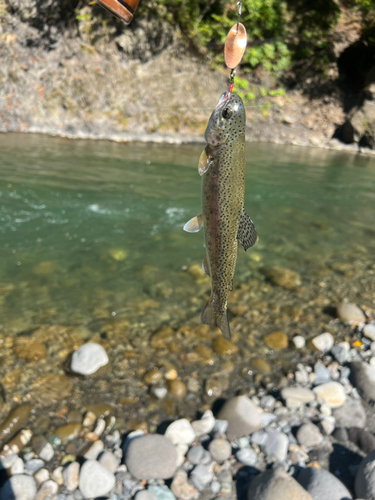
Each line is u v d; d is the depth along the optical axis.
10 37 2.38
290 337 0.85
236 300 0.96
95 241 1.19
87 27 2.52
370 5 2.96
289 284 1.04
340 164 2.38
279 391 0.72
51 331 0.80
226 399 0.69
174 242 1.22
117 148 2.30
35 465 0.55
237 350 0.80
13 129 2.34
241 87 2.94
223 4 2.81
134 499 0.52
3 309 0.85
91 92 2.53
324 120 3.00
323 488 0.54
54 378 0.69
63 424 0.62
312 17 2.99
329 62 3.02
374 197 1.79
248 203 1.62
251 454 0.60
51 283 0.96
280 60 2.97
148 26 2.61
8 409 0.63
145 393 0.69
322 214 1.55
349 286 1.05
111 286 0.97
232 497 0.54
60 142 2.27
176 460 0.58
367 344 0.85
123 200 1.51
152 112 2.64
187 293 0.97
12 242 1.14
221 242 0.39
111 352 0.76
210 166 0.38
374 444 0.62
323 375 0.76
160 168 1.97
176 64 2.75
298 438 0.63
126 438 0.61
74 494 0.53
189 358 0.77
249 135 2.89
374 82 2.90
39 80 2.45
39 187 1.54
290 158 2.43
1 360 0.72
